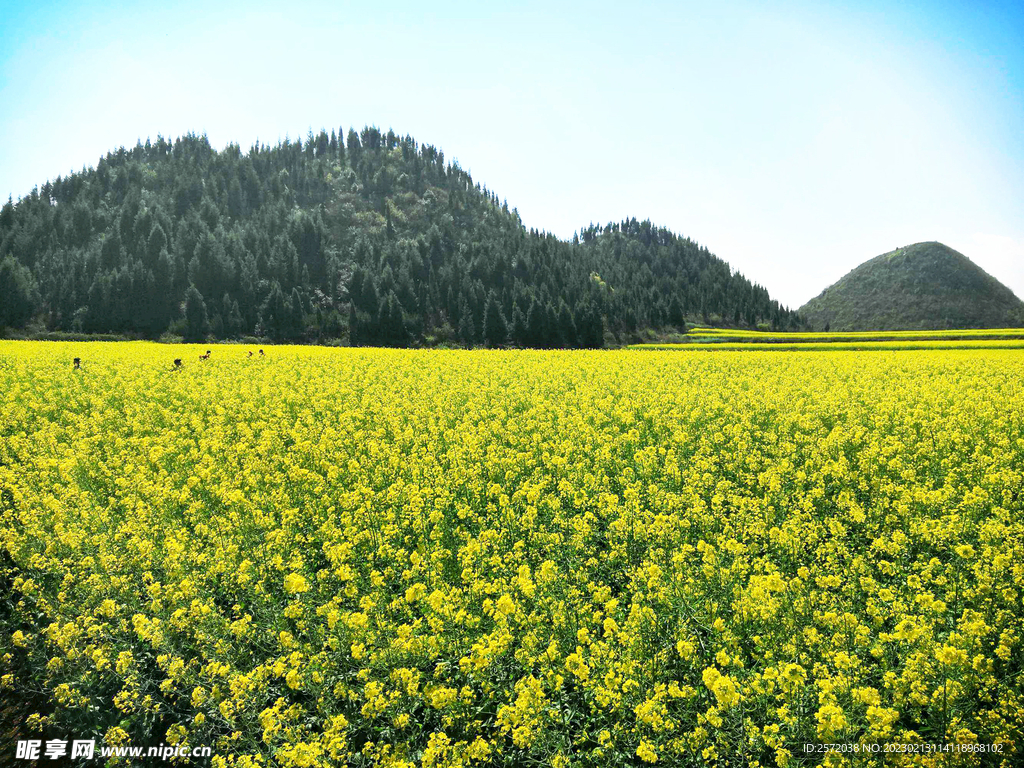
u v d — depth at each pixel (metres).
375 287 116.25
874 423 16.23
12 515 11.08
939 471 12.23
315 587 8.90
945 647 5.87
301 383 26.33
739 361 35.28
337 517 11.17
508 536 10.12
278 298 109.50
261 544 9.91
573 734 6.12
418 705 6.42
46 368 30.16
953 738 5.39
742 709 5.91
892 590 7.64
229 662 7.06
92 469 13.91
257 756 5.93
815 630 6.71
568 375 27.81
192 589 8.08
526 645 6.77
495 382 25.81
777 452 13.88
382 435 16.98
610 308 129.50
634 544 9.65
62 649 7.33
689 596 7.63
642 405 19.69
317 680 6.54
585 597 8.12
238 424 18.33
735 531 9.71
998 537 8.64
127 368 30.31
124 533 10.08
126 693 6.64
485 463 13.37
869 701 5.55
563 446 14.34
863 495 11.56
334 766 5.84
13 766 6.49
